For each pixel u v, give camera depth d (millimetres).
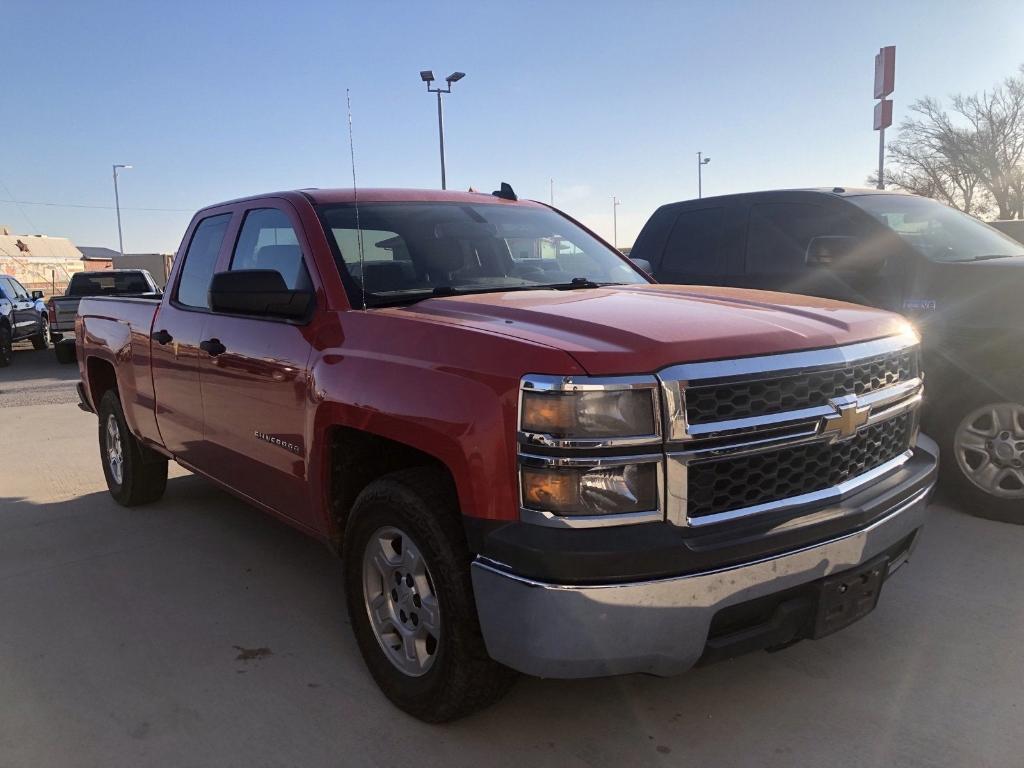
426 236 3877
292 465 3508
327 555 4770
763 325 2713
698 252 6590
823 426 2656
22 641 3715
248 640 3695
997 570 4176
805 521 2598
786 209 6031
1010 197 36969
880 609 3787
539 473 2377
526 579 2393
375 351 2992
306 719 3037
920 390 3242
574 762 2744
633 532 2377
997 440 4766
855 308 3230
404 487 2830
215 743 2895
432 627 2846
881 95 14094
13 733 2980
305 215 3730
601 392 2346
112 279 19172
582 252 4422
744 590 2463
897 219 5504
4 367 16703
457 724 2977
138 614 3986
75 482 6598
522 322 2805
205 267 4543
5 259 48250
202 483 6473
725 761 2725
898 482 2979
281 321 3594
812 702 3059
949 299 4863
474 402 2537
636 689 3188
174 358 4551
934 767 2662
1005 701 3031
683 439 2398
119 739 2932
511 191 4867
